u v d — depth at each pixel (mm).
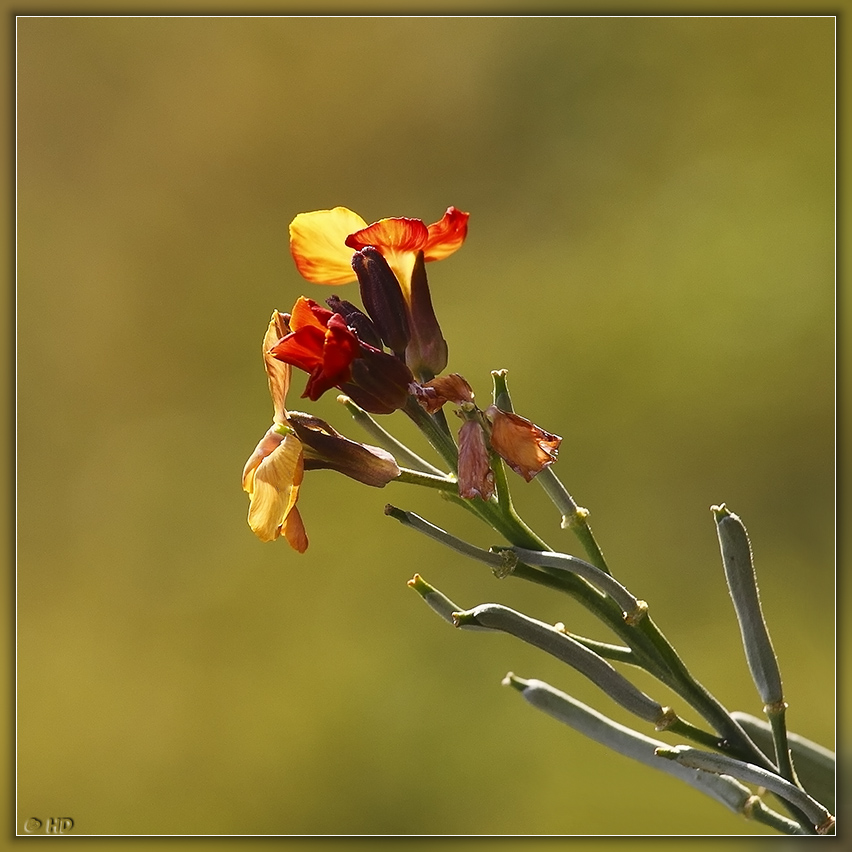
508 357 2564
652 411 2455
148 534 2531
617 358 2514
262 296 2711
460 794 2123
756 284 2516
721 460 2404
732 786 1157
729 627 2230
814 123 2615
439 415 1157
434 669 2246
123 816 2248
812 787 1168
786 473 2357
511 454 1147
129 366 2686
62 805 2264
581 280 2635
